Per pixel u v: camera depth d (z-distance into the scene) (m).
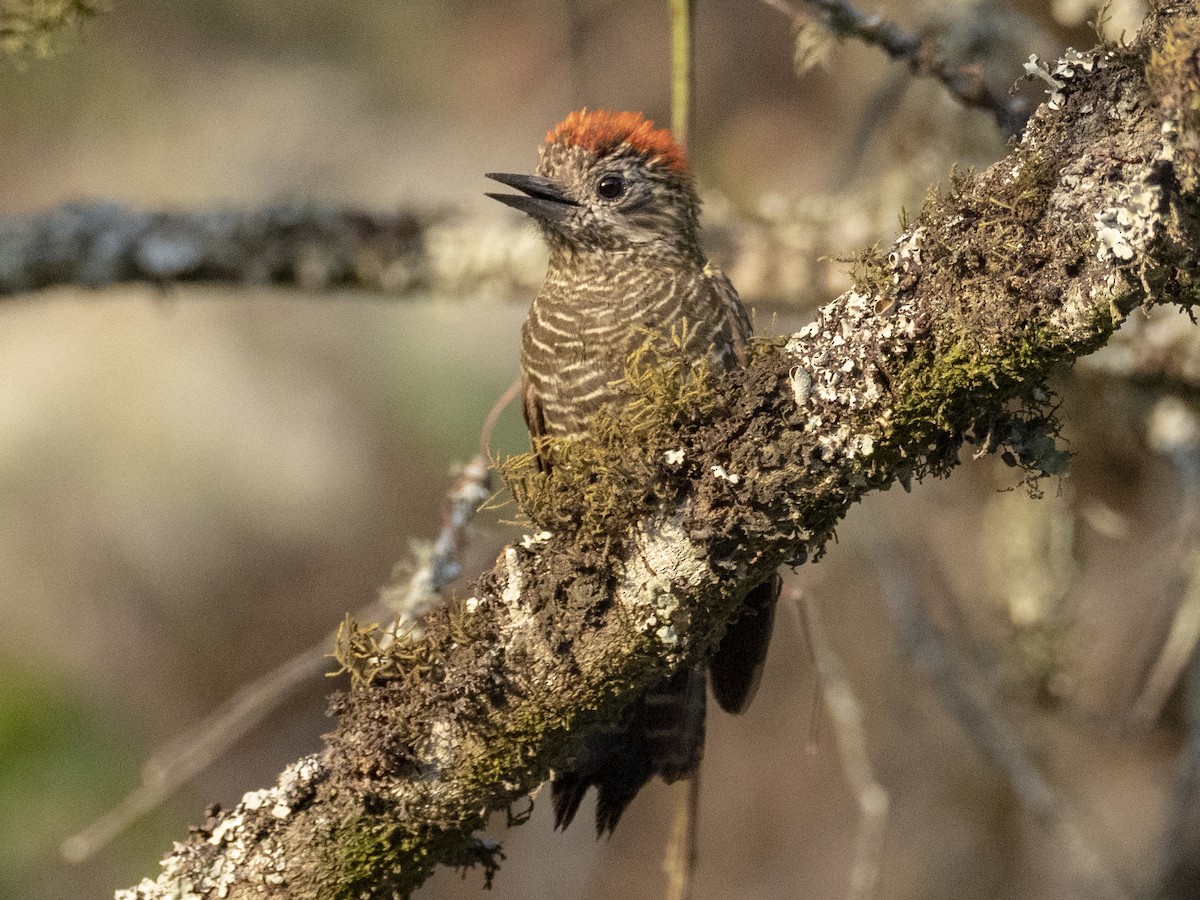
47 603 12.98
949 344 5.39
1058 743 12.42
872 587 13.44
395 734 5.81
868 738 13.31
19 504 13.20
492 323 13.52
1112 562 12.23
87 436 13.31
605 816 6.91
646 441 5.72
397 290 10.37
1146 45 5.11
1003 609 11.27
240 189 13.12
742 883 13.59
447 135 13.67
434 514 13.56
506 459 6.24
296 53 13.69
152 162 13.14
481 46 13.78
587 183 8.47
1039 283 5.26
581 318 8.25
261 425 13.53
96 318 13.45
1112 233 5.10
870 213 10.01
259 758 13.35
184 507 13.44
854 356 5.51
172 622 13.38
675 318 8.08
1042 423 5.68
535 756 5.89
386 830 5.88
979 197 5.36
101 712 12.54
